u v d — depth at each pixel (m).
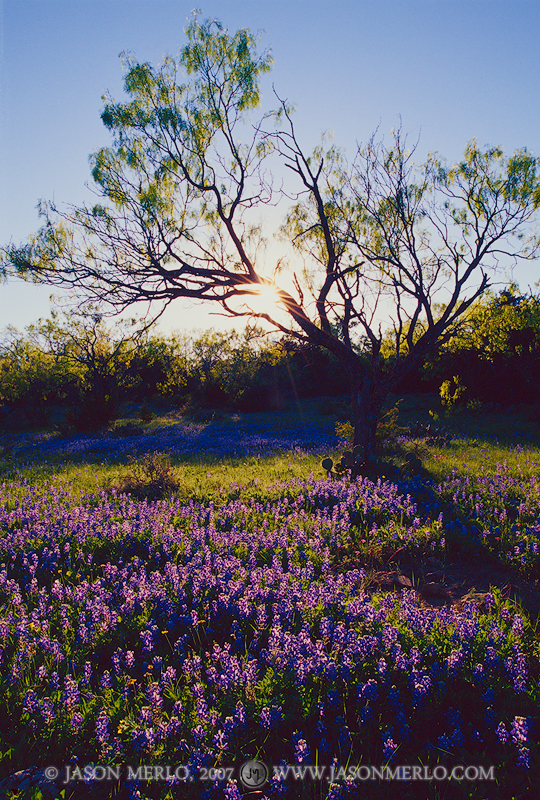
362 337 24.50
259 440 23.80
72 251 13.97
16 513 10.41
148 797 3.30
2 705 4.33
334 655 4.59
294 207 16.70
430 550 7.65
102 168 14.02
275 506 10.61
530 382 30.78
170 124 13.84
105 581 6.93
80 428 32.94
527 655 4.59
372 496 10.16
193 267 14.52
